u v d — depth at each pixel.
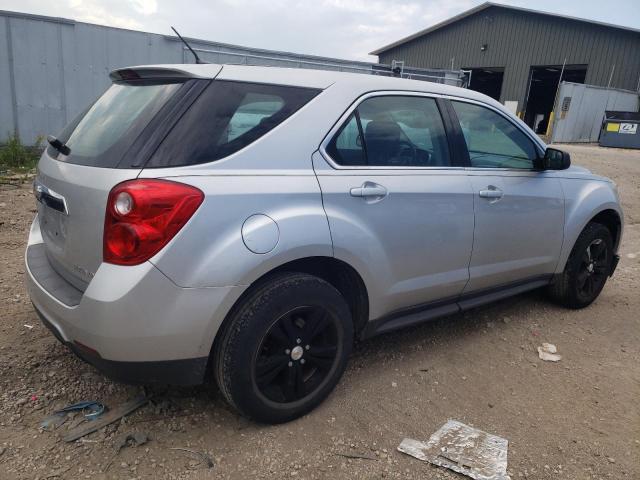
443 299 3.46
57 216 2.61
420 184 3.10
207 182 2.32
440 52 33.03
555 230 4.04
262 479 2.34
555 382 3.32
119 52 11.20
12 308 3.84
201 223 2.27
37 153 10.77
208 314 2.31
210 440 2.57
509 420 2.88
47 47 10.54
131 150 2.31
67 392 2.87
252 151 2.50
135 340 2.21
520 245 3.79
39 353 3.24
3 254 5.00
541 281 4.22
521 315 4.36
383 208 2.91
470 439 2.68
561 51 27.59
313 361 2.77
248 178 2.44
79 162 2.51
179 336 2.28
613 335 4.08
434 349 3.67
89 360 2.38
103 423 2.63
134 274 2.17
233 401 2.52
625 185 11.91
